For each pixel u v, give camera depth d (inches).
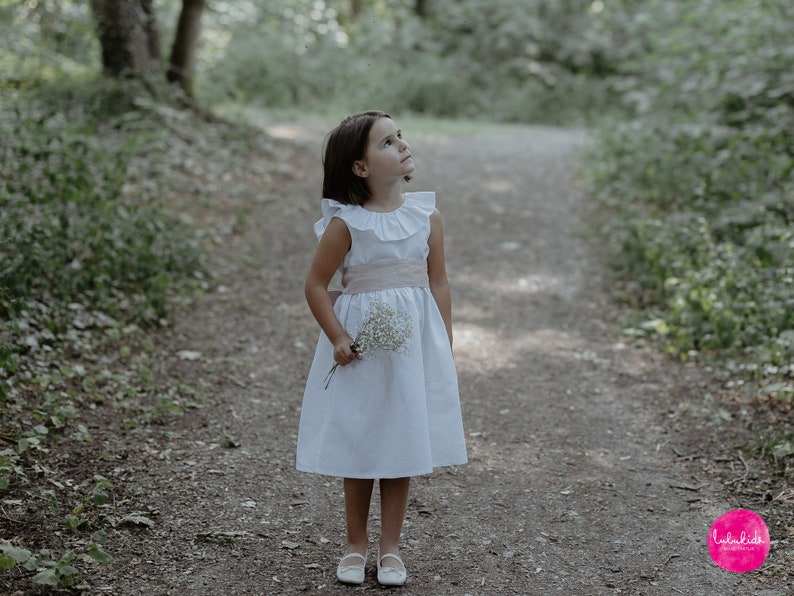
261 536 124.4
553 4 753.0
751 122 340.8
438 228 114.3
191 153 350.3
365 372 108.8
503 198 359.3
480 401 181.2
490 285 260.1
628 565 119.4
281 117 537.3
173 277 235.8
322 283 111.6
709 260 226.7
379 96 655.8
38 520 120.5
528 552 122.8
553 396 184.1
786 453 146.6
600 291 253.9
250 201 321.1
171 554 117.3
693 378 189.0
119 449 146.6
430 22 798.5
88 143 262.4
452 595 111.0
